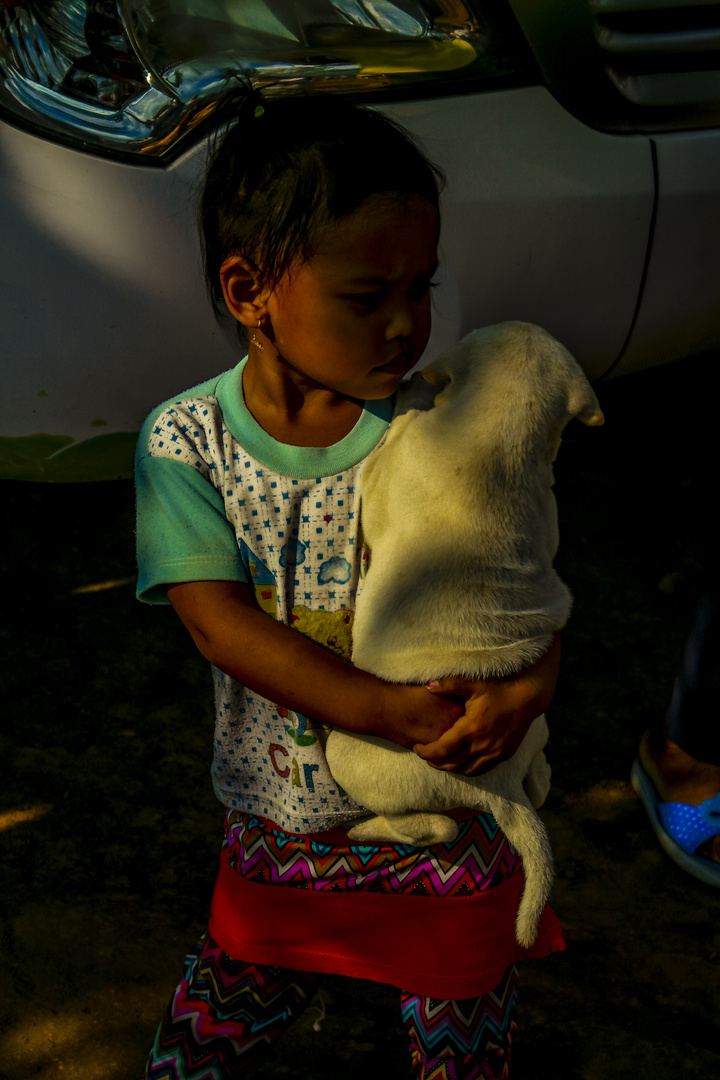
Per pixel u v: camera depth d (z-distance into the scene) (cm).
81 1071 229
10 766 305
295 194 118
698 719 277
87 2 237
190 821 292
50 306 248
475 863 155
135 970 252
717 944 265
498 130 271
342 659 143
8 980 248
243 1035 166
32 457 269
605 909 273
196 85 244
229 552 143
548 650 147
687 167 301
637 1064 235
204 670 341
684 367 456
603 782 309
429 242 123
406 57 263
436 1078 160
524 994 251
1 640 344
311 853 158
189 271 248
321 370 129
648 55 286
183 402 149
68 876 275
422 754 138
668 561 385
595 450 429
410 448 138
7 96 241
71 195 243
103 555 377
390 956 161
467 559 136
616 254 297
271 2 250
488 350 138
